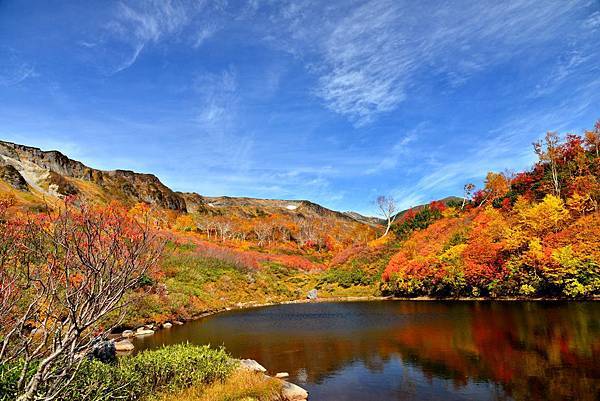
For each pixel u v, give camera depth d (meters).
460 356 15.64
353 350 18.08
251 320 29.59
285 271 61.38
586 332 17.91
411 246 53.19
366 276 53.97
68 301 4.52
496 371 13.34
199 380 10.55
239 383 10.84
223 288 43.88
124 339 21.06
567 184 45.00
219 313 34.88
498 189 63.38
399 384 12.88
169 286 34.03
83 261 4.59
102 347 11.00
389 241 64.88
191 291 36.25
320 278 57.78
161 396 9.45
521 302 31.12
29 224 4.86
